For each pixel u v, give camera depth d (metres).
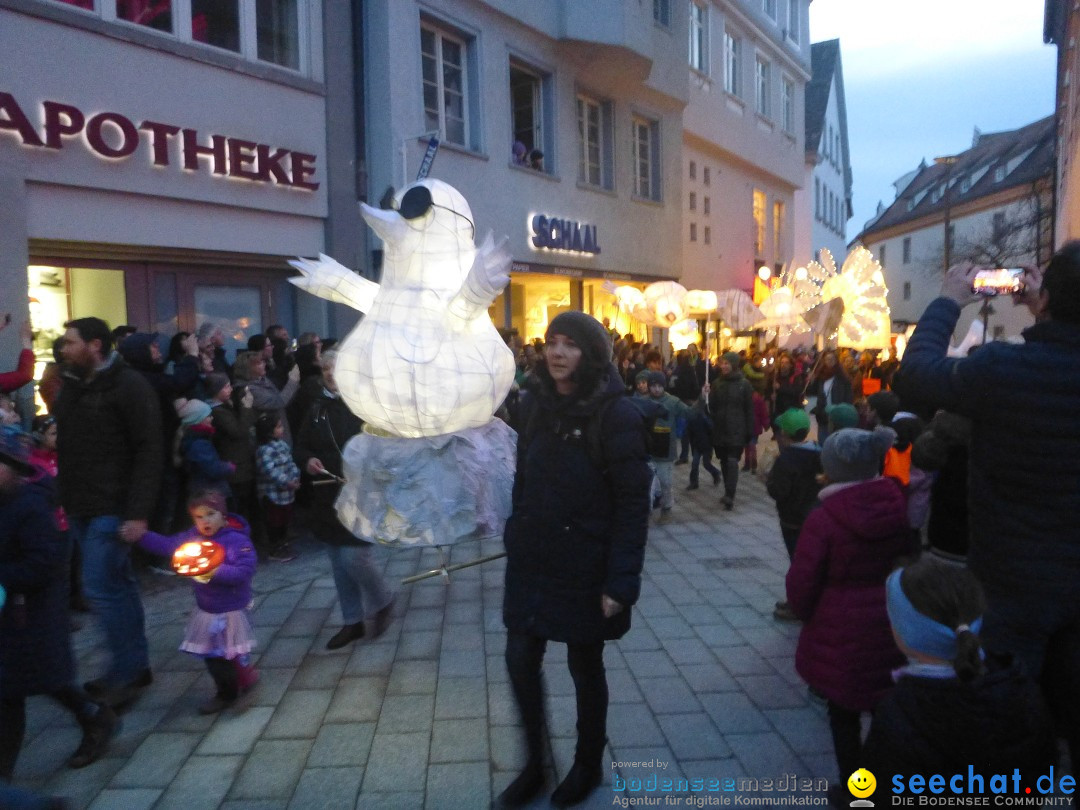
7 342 7.04
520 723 3.37
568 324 2.95
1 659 3.19
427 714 3.96
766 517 8.38
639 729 3.78
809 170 35.50
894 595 2.10
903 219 48.94
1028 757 1.88
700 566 6.50
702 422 9.82
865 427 9.14
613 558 2.91
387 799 3.24
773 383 13.97
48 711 4.03
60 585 3.34
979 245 35.38
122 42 7.93
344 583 4.81
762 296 23.77
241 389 6.48
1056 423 2.35
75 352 3.75
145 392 3.87
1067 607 2.39
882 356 20.83
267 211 9.48
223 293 9.36
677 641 4.87
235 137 9.05
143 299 8.57
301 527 7.84
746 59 23.52
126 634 4.02
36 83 7.29
